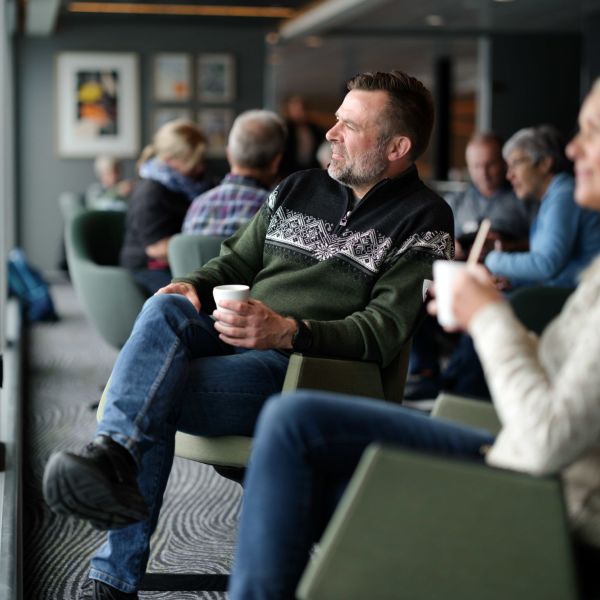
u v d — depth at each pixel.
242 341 2.99
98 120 14.09
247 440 3.03
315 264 3.36
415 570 1.90
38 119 13.98
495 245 5.52
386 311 3.16
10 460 4.20
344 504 1.91
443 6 12.86
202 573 3.49
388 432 2.17
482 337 1.96
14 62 13.84
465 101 19.56
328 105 24.81
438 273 2.05
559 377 1.90
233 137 5.08
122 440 2.67
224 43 14.23
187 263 4.98
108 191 11.96
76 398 6.39
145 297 5.83
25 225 14.05
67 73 13.96
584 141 2.04
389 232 3.29
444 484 1.87
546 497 1.85
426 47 16.48
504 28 14.85
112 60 14.02
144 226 6.24
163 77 14.13
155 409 2.74
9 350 7.23
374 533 1.90
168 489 4.52
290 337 3.02
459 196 6.94
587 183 2.03
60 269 12.86
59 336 8.86
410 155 3.36
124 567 2.89
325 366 3.00
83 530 3.94
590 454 2.00
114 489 2.57
